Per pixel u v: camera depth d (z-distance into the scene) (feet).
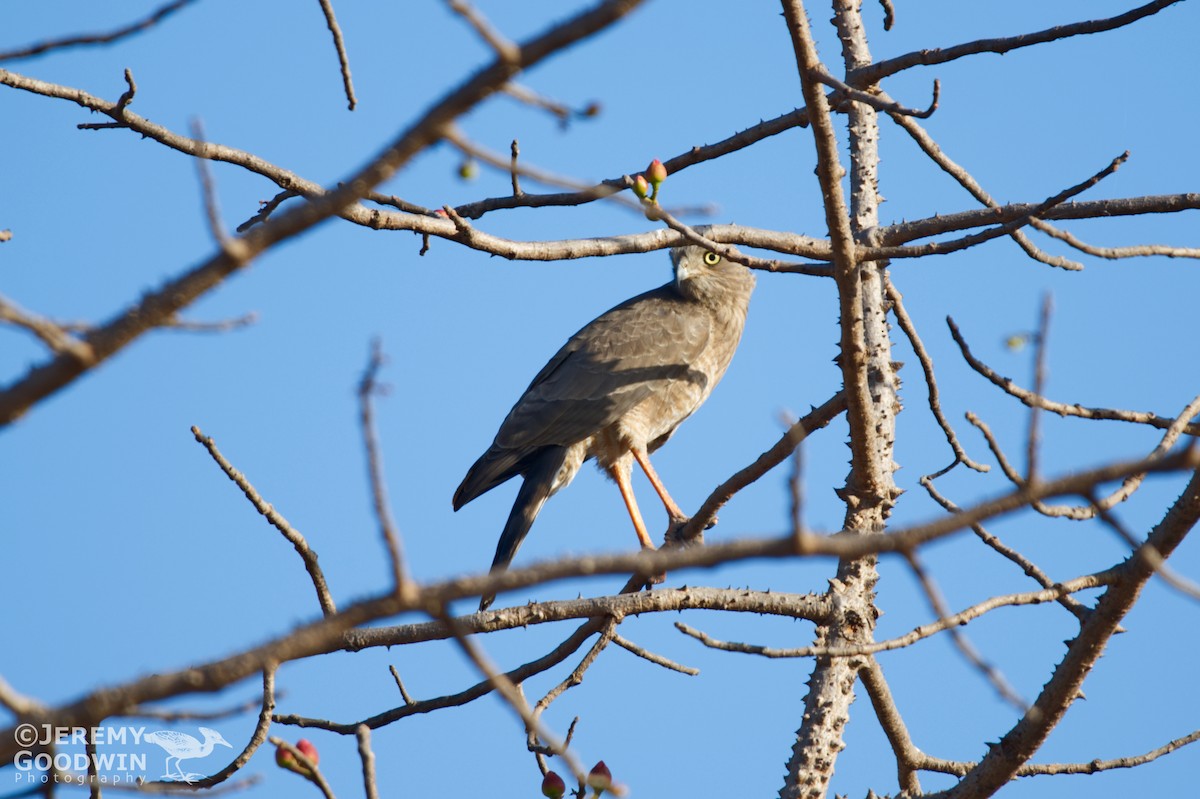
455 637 14.64
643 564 13.78
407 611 14.40
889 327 38.04
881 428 36.04
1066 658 27.20
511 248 30.22
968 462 33.27
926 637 22.39
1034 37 30.78
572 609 31.07
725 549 13.60
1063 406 27.61
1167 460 12.89
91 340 14.14
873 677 33.40
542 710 28.91
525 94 14.92
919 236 33.83
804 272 29.50
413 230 29.48
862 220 38.93
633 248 31.50
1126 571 25.73
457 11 13.93
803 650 21.49
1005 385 27.22
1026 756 28.07
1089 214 31.14
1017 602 24.06
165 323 14.38
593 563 13.89
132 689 14.79
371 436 14.16
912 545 13.53
